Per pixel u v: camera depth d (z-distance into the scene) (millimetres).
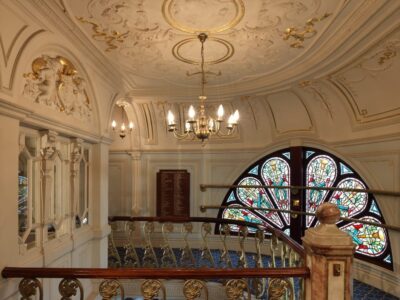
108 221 3885
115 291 1698
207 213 5336
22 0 1842
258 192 5078
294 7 2133
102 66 3184
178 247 5246
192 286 1667
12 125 1892
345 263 1528
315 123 4316
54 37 2279
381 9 2025
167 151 5453
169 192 5363
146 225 3998
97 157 3434
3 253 1792
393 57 2664
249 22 2357
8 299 1770
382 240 3447
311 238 1603
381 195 3369
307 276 1604
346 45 2625
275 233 2713
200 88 4250
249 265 4230
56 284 2646
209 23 2365
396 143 3117
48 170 2465
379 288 3338
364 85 3266
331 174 4215
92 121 3244
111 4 2074
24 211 2211
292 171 4625
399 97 2953
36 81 2176
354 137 3707
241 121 5121
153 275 1653
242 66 3393
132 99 4617
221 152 5305
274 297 1665
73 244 2850
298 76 3506
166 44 2779
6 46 1789
